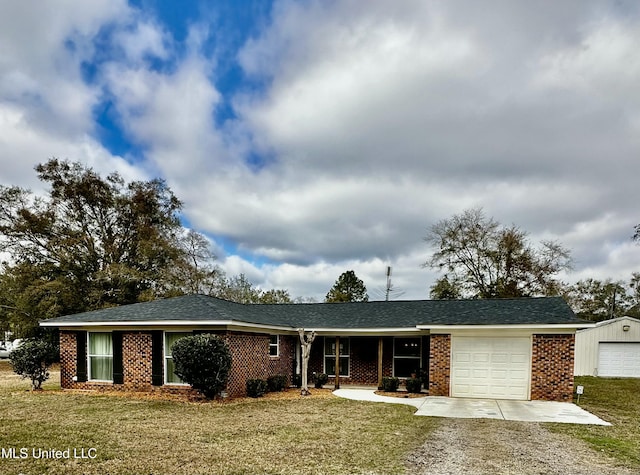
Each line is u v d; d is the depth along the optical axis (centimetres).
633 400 1365
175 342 1197
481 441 765
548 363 1298
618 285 4175
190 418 956
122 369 1365
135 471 589
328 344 1792
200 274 3253
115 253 2978
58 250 2750
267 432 823
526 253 3319
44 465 611
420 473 583
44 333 2609
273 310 2027
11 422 900
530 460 649
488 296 3347
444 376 1382
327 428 864
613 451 706
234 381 1285
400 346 1703
